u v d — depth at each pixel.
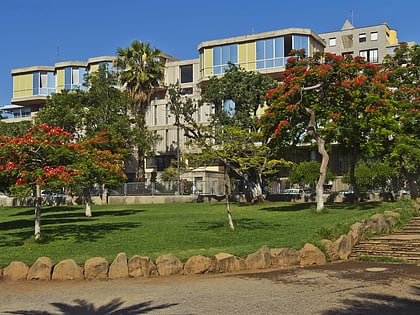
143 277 12.45
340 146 31.05
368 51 64.81
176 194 43.16
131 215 29.47
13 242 18.08
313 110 26.66
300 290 10.44
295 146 32.56
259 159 31.19
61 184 16.91
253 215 26.09
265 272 12.79
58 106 39.72
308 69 26.16
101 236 19.11
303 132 31.23
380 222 16.98
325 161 26.42
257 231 19.12
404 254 14.40
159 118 54.72
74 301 9.98
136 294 10.48
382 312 8.49
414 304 9.00
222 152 29.78
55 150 17.41
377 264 13.54
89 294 10.59
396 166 35.34
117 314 8.81
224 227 20.33
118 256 12.61
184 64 59.28
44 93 66.69
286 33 49.69
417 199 24.22
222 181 45.59
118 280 12.16
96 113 39.38
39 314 8.97
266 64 50.34
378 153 29.56
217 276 12.45
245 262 13.26
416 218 18.78
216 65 52.22
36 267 12.30
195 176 46.88
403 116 27.34
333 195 35.12
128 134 40.84
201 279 12.07
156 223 23.09
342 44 66.69
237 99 38.00
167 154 53.38
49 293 10.80
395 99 28.19
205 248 15.58
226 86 37.91
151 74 46.62
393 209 19.58
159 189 43.88
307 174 41.62
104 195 43.53
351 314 8.40
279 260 13.60
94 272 12.36
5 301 10.15
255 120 37.16
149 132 44.28
